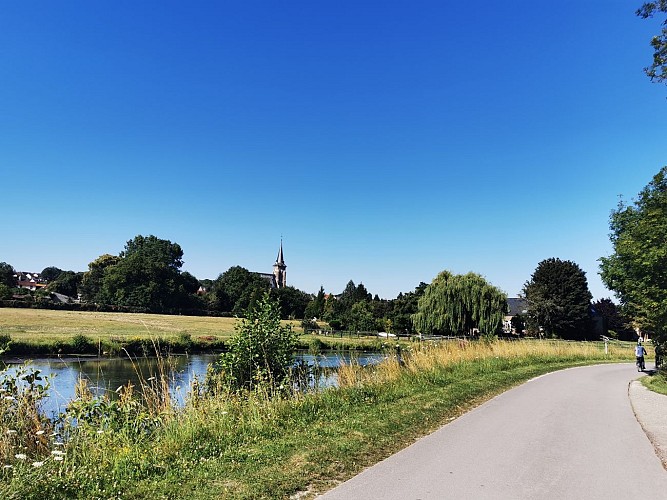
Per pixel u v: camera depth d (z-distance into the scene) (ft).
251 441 23.52
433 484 18.44
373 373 44.70
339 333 178.40
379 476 19.26
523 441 26.18
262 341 38.50
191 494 16.52
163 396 29.48
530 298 228.43
